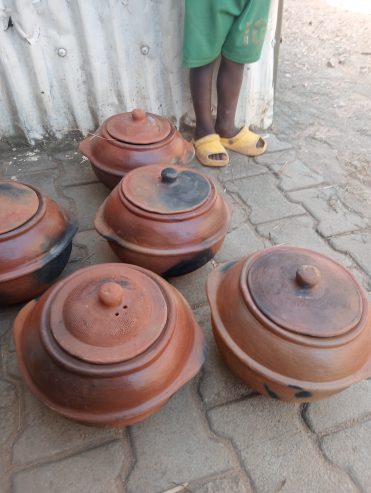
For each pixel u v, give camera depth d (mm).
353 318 1341
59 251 1709
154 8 2607
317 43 4879
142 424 1548
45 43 2615
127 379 1250
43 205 1726
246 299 1393
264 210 2510
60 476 1420
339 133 3248
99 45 2680
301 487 1420
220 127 2955
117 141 2199
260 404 1618
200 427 1550
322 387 1329
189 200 1758
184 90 3021
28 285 1694
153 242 1704
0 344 1769
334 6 6020
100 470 1437
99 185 2652
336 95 3785
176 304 1442
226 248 2252
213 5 2301
